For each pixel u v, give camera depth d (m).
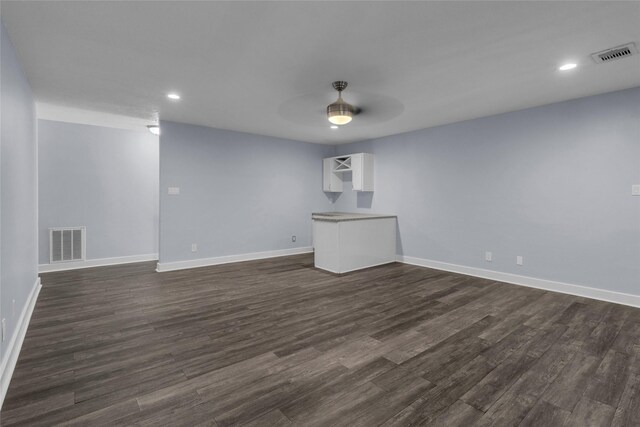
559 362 2.21
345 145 6.70
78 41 2.39
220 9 1.99
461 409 1.72
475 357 2.28
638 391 1.88
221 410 1.71
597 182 3.54
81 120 4.85
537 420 1.63
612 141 3.43
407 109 4.10
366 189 5.98
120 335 2.64
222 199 5.45
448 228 4.95
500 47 2.47
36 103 3.89
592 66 2.80
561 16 2.05
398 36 2.31
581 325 2.84
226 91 3.47
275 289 3.98
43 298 3.60
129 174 5.52
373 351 2.38
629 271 3.36
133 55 2.62
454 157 4.84
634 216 3.31
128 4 1.94
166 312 3.17
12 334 2.28
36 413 1.67
